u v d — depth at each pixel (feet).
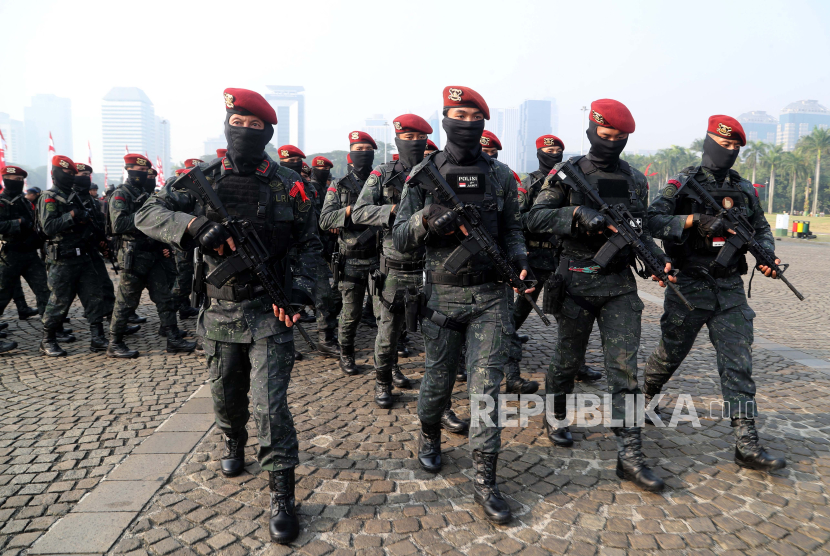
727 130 12.67
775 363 19.89
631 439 11.19
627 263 11.84
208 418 14.35
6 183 22.49
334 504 10.36
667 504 10.43
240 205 9.91
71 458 12.30
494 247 10.34
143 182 21.25
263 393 9.62
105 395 16.53
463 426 13.79
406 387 17.10
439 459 11.91
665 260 11.66
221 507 10.18
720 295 12.37
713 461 12.21
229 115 9.91
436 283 10.84
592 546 9.14
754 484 11.18
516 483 11.25
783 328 26.27
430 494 10.75
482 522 9.82
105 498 10.36
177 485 10.94
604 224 11.00
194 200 10.96
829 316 29.32
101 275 21.84
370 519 9.89
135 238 20.02
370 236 16.83
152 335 24.52
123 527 9.46
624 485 11.16
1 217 21.91
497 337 10.49
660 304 33.53
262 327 9.91
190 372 18.92
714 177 13.21
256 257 9.71
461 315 10.66
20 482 11.21
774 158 303.89
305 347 22.21
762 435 13.58
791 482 11.25
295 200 10.61
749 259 56.18
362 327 25.68
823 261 61.16
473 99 10.46
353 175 17.97
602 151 11.97
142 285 20.61
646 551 9.02
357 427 13.99
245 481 11.13
